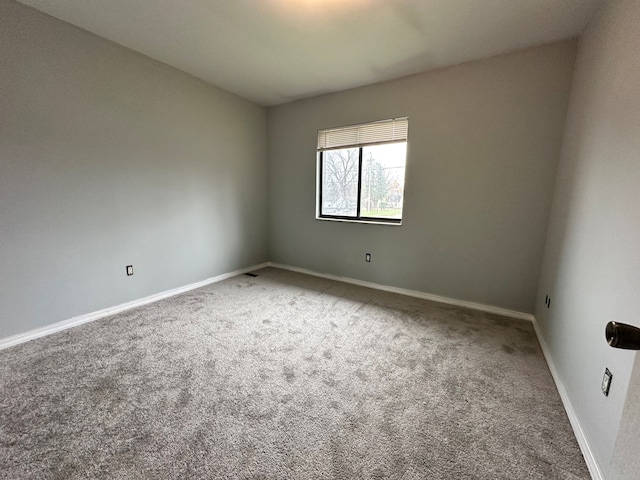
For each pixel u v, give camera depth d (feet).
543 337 7.36
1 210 6.64
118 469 3.89
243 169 12.98
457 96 9.04
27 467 3.90
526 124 8.14
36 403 5.06
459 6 6.19
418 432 4.58
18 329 7.06
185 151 10.49
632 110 3.95
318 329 8.00
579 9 6.06
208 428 4.59
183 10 6.57
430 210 9.98
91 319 8.38
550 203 8.09
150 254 9.77
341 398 5.32
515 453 4.21
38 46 6.86
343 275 12.56
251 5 6.31
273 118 13.64
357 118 11.19
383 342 7.34
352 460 4.07
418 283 10.61
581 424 4.47
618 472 2.59
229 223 12.63
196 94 10.60
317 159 12.64
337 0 6.07
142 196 9.36
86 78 7.73
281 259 14.61
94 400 5.16
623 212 3.95
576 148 6.37
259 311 9.18
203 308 9.37
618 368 3.57
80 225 7.98
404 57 8.55
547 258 7.89
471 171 9.10
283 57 8.73
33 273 7.22
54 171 7.38
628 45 4.23
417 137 9.90
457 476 3.85
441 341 7.42
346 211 12.42
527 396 5.44
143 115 9.11
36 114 6.97
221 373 5.99
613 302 3.98
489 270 9.23
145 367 6.16
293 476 3.83
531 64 7.88
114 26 7.34
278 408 5.05
